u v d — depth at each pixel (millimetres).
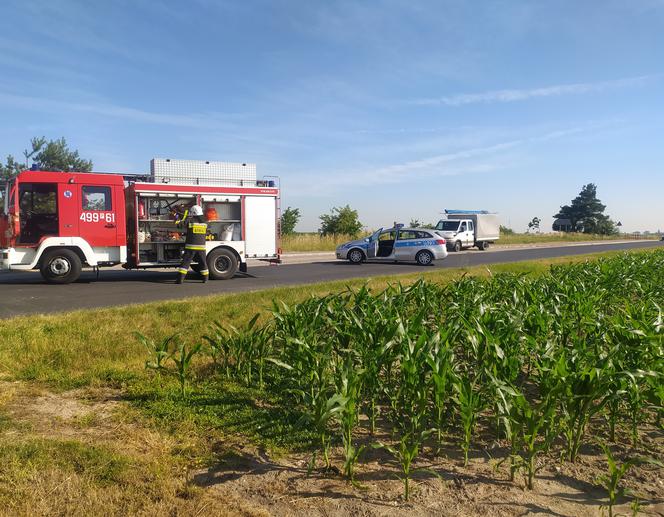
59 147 24844
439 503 3150
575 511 3094
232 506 3033
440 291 7320
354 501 3152
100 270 18328
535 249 37688
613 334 4922
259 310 8500
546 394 3787
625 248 38938
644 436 4203
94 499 2949
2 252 13531
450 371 3777
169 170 15297
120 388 5016
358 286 11625
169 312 8320
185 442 3865
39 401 4625
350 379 3727
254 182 16297
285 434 4066
